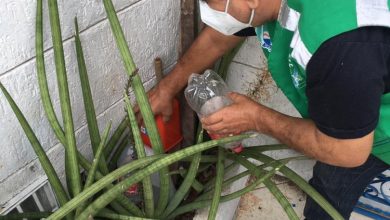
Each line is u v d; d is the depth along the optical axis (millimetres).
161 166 895
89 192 867
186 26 1286
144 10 1180
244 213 1602
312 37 746
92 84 1142
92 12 1042
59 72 914
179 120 1390
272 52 937
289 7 834
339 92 725
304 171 1621
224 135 1068
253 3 864
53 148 1145
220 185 1102
